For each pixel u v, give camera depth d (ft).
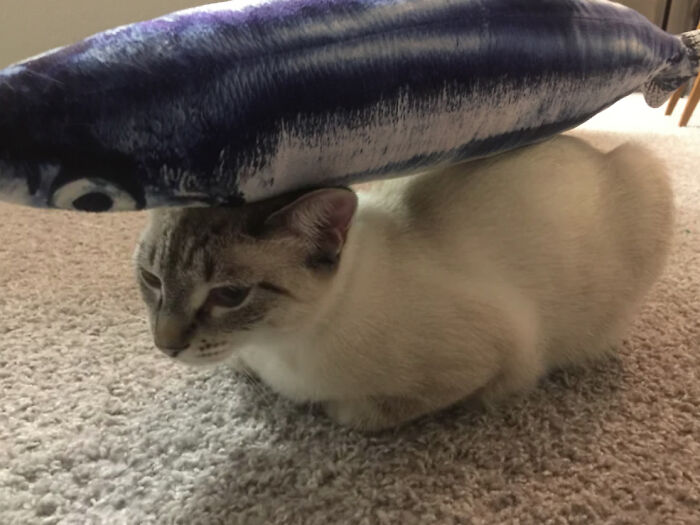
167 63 2.21
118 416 3.45
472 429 3.37
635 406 3.51
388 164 2.68
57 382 3.67
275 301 2.85
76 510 2.89
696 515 2.88
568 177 3.59
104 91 2.15
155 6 8.01
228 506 2.93
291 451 3.23
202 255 2.71
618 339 3.92
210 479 3.06
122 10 7.95
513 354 3.35
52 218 5.57
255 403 3.53
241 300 2.82
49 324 4.17
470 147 2.86
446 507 2.91
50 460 3.14
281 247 2.76
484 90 2.66
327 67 2.35
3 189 2.18
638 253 3.71
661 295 4.44
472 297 3.19
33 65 2.17
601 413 3.47
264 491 3.01
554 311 3.53
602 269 3.59
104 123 2.15
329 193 2.64
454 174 3.49
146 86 2.18
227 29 2.30
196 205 2.51
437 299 3.14
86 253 5.04
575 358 3.82
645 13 11.11
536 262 3.42
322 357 3.12
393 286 3.09
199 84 2.22
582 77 2.97
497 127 2.83
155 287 2.93
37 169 2.14
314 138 2.41
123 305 4.39
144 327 4.17
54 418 3.41
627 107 9.45
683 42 3.56
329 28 2.38
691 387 3.62
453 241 3.31
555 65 2.84
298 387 3.33
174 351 2.85
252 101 2.27
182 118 2.21
